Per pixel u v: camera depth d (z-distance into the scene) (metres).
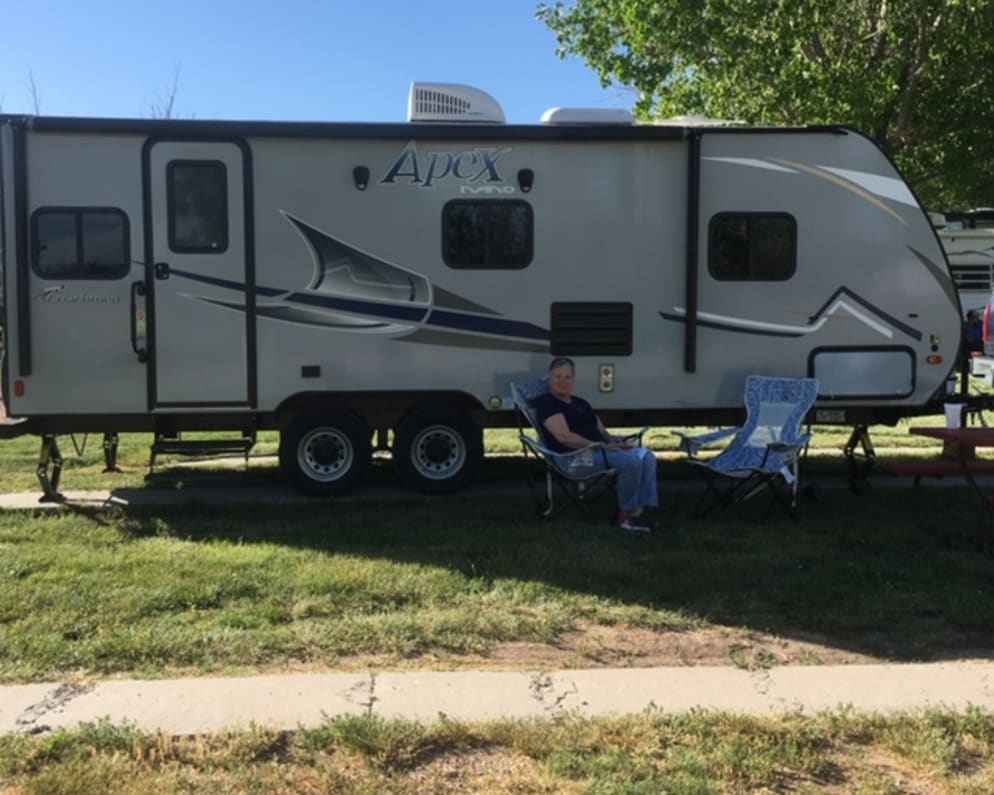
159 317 6.59
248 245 6.62
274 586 4.77
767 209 6.92
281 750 3.08
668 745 3.09
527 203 6.82
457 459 7.10
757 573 5.01
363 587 4.76
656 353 6.97
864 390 7.08
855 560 5.26
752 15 14.09
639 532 5.87
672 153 6.86
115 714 3.33
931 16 13.59
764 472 6.07
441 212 6.78
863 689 3.57
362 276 6.75
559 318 6.90
